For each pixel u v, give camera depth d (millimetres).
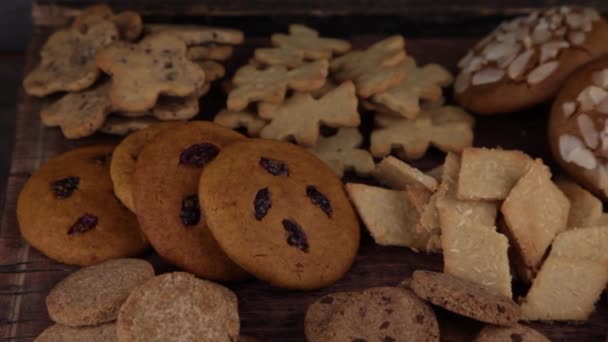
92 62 684
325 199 611
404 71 675
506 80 671
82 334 562
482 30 790
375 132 675
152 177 599
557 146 644
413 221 623
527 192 601
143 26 716
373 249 626
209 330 542
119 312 544
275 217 589
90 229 611
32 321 585
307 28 733
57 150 677
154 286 551
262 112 660
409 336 541
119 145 630
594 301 584
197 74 661
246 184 592
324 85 685
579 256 592
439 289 547
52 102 687
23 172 665
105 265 589
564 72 660
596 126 631
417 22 784
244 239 578
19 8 821
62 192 625
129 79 652
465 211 601
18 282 603
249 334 580
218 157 603
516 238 592
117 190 608
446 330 564
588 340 579
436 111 695
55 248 606
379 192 625
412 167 644
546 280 584
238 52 744
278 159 615
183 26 719
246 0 773
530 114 706
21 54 845
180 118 661
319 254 593
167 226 590
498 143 686
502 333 551
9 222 636
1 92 853
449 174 622
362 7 777
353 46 762
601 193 629
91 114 655
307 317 567
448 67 744
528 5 785
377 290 559
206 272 592
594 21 677
